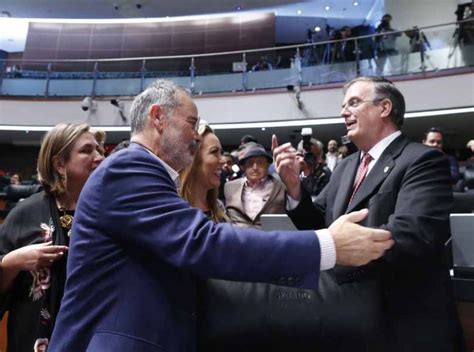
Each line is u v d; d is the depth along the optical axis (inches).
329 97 301.7
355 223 32.8
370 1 466.6
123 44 480.1
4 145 419.8
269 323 32.5
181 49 474.3
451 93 267.0
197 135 39.9
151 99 38.5
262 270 30.1
